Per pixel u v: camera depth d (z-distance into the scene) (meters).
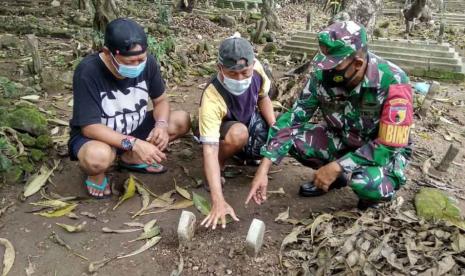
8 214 2.80
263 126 3.10
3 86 4.21
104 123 2.86
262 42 7.27
